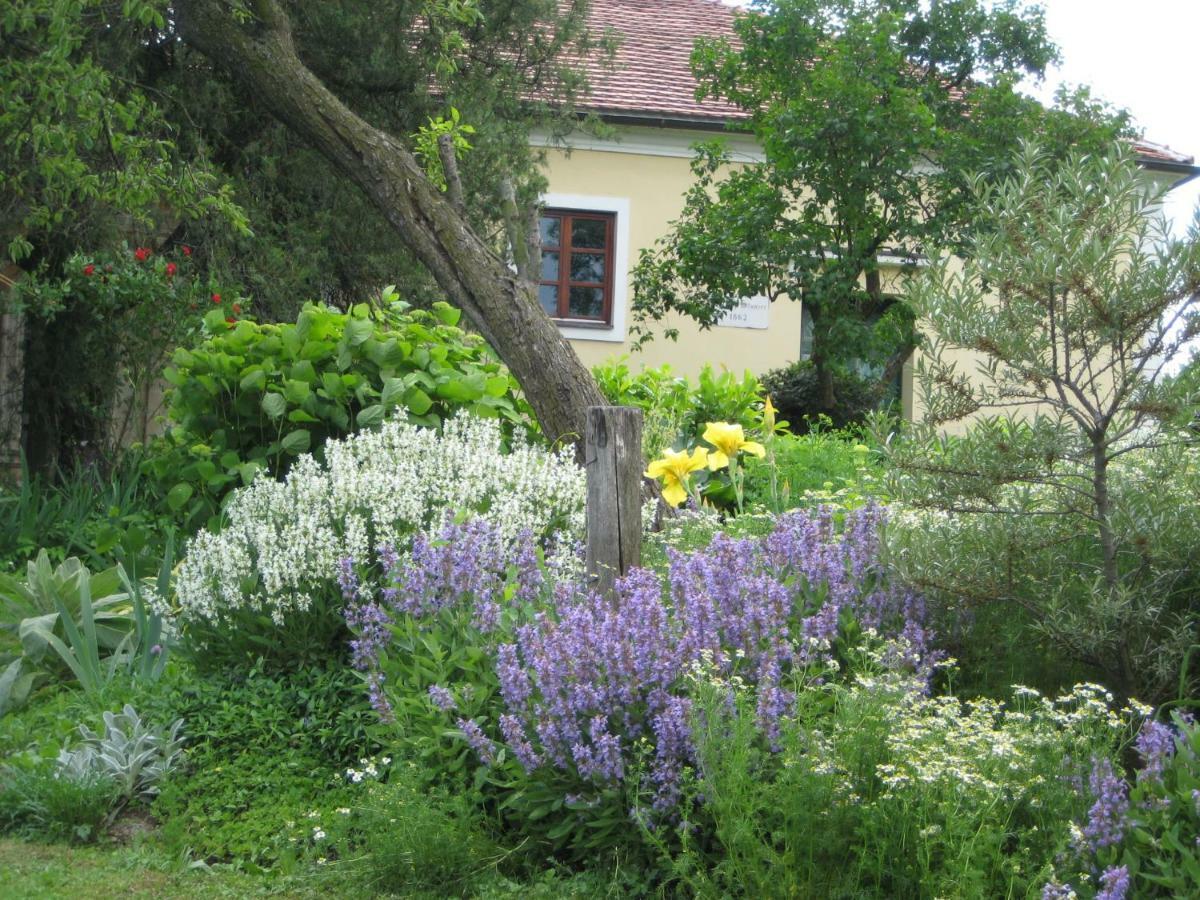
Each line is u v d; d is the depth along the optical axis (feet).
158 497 27.86
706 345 54.03
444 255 24.81
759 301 54.34
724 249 44.86
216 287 33.99
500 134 38.63
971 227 40.60
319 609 15.81
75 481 31.17
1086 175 13.17
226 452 24.04
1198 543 13.26
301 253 36.24
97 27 30.19
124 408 38.19
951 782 9.81
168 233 38.55
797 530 14.35
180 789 14.12
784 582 13.57
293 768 14.33
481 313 24.48
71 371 35.70
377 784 12.65
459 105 38.29
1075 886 9.55
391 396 22.48
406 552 16.24
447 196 25.63
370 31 36.50
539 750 11.77
